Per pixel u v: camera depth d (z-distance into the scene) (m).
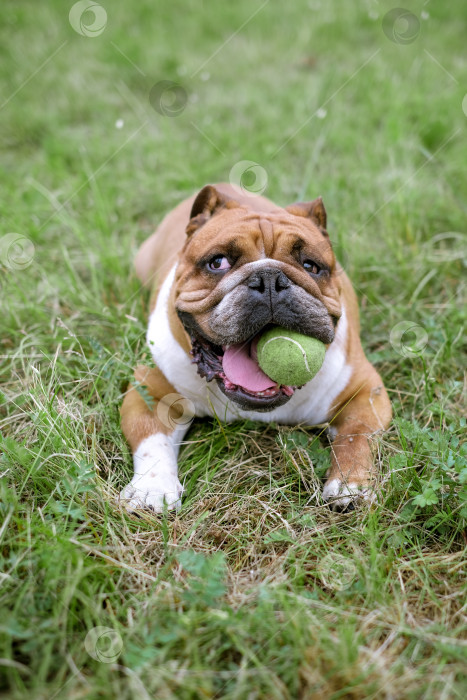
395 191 1.72
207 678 0.94
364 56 2.53
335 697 0.93
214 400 1.26
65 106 2.28
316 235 1.21
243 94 2.32
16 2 2.92
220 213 1.25
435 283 1.55
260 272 1.09
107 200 1.73
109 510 1.12
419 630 0.99
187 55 2.55
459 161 1.83
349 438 1.21
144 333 1.35
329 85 2.24
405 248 1.61
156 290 1.36
